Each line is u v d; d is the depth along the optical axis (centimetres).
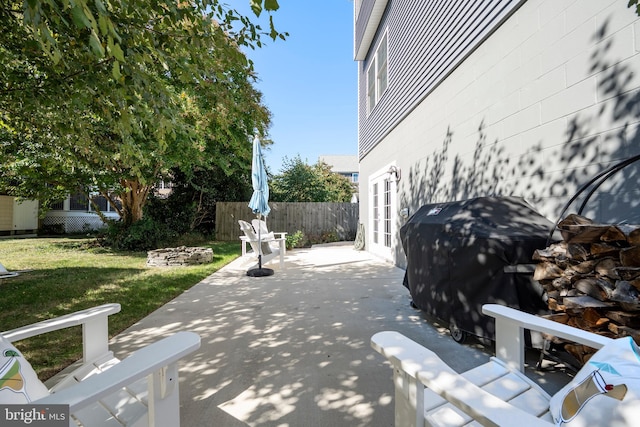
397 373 123
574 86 223
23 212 1354
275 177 1441
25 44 202
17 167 602
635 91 183
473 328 235
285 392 189
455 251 248
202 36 208
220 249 891
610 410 89
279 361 228
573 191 224
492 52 314
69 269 571
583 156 216
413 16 527
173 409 114
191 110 562
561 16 234
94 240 996
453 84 391
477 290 233
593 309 168
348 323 305
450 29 398
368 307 357
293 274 547
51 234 1381
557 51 237
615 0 194
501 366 159
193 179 1127
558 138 236
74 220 1465
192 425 160
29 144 486
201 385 197
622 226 161
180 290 429
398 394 123
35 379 116
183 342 117
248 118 654
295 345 256
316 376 207
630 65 186
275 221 1168
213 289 441
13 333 140
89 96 219
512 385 145
